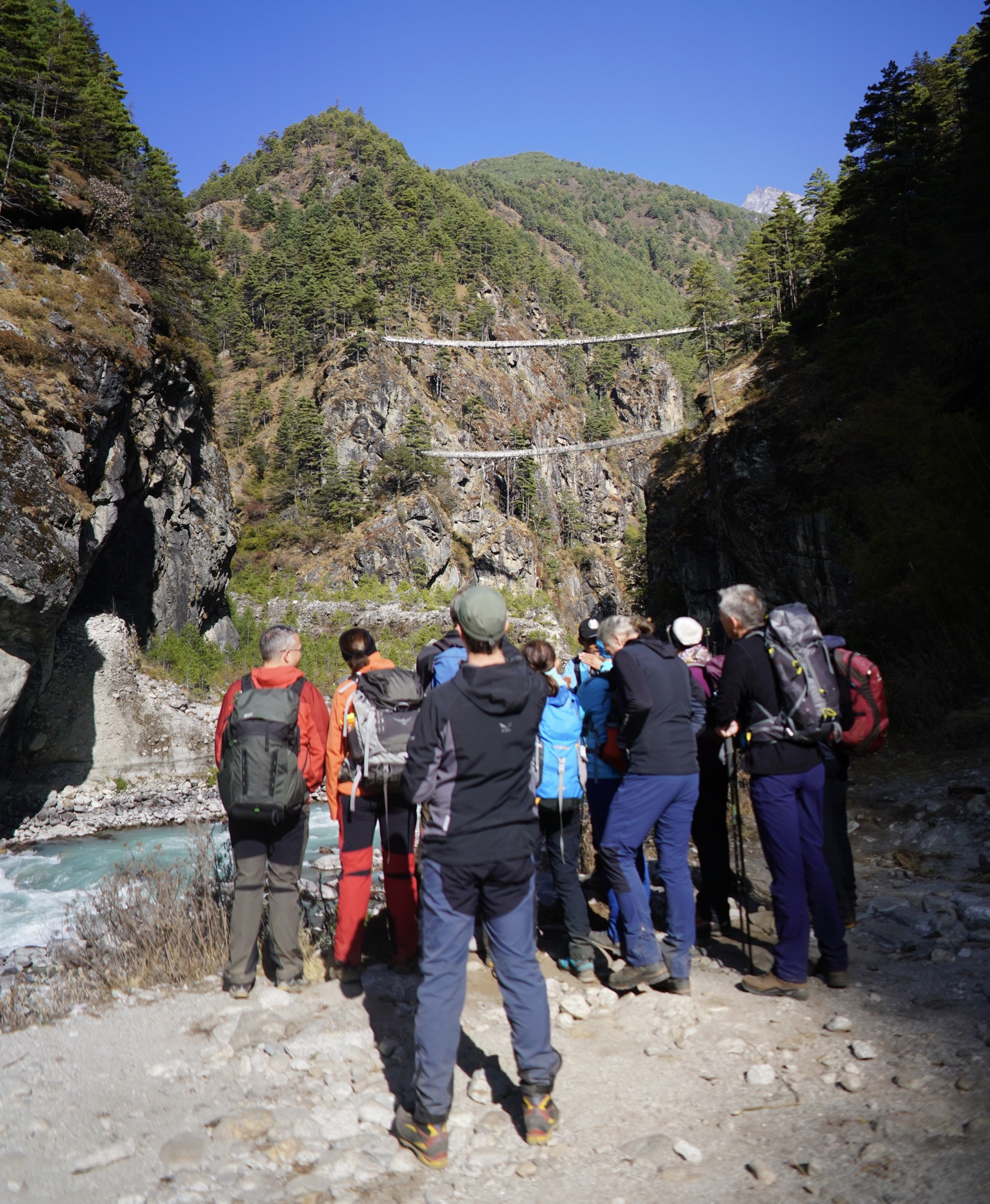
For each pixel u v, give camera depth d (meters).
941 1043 3.40
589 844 6.23
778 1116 2.99
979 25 43.94
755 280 80.56
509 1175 2.75
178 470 49.44
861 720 4.39
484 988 4.37
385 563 127.81
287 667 4.48
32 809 29.16
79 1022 4.16
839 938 4.11
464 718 2.99
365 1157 2.86
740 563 49.06
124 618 43.81
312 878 7.67
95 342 33.38
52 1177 2.78
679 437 68.62
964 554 12.95
